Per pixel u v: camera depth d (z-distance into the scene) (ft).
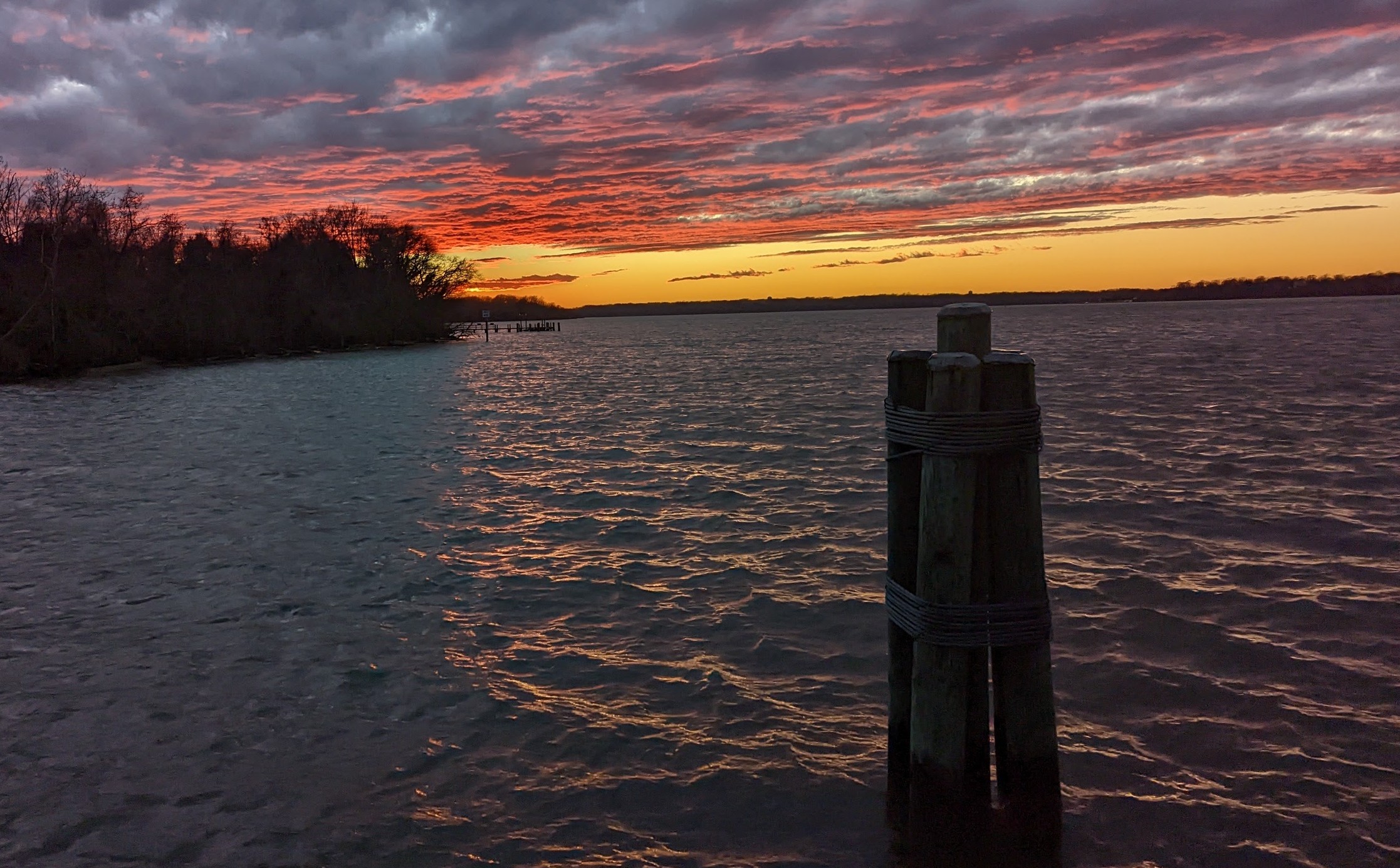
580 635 28.94
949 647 16.49
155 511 48.93
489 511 48.62
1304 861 16.37
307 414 104.32
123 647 28.04
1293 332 290.56
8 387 156.46
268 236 355.56
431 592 33.83
